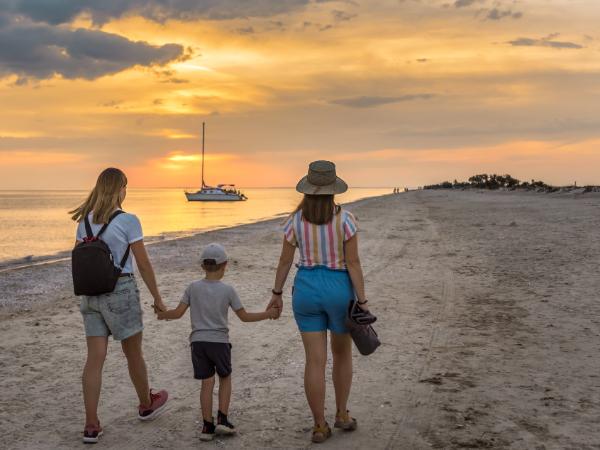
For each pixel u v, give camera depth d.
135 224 4.16
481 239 17.92
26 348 6.60
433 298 9.15
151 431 4.31
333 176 3.95
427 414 4.53
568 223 21.81
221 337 4.12
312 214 3.96
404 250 15.76
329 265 3.99
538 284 9.88
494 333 6.90
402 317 7.88
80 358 6.20
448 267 12.41
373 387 5.18
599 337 6.52
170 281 11.17
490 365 5.70
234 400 4.93
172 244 19.42
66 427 4.39
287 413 4.62
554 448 3.87
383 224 26.06
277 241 19.88
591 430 4.13
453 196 76.56
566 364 5.64
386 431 4.23
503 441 4.00
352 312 3.92
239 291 10.05
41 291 10.73
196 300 4.13
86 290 3.95
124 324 4.11
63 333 7.29
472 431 4.18
